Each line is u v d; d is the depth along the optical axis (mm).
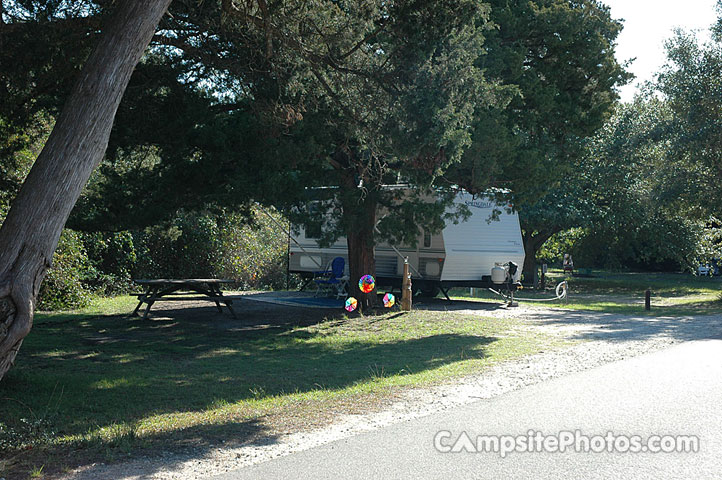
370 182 16266
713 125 25766
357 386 8609
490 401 7441
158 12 6430
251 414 7008
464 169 15695
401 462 5215
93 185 16031
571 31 16203
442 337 14070
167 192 15016
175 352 11875
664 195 27781
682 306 23906
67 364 10422
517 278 22594
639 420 6531
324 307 19562
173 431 6191
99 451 5445
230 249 26109
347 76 11477
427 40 10633
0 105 10898
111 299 21328
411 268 21734
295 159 13523
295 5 10594
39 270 5883
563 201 31594
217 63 11367
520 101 15844
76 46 10234
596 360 10531
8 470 4938
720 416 6691
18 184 12703
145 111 12516
